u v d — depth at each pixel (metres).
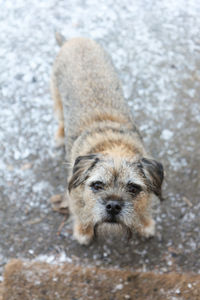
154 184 1.05
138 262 1.18
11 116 1.42
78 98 1.21
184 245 1.21
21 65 1.54
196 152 1.35
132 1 1.81
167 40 1.64
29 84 1.49
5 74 1.51
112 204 1.02
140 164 1.04
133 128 1.18
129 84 1.50
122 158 1.04
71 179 1.06
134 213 1.05
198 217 1.25
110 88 1.22
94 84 1.22
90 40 1.34
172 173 1.32
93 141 1.11
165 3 1.81
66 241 1.21
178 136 1.38
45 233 1.23
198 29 1.69
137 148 1.11
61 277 1.15
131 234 1.11
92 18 1.72
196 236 1.22
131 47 1.60
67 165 1.29
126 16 1.74
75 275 1.16
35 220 1.25
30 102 1.45
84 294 1.13
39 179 1.31
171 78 1.52
